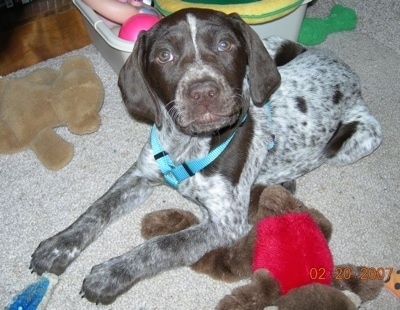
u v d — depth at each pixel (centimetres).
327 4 116
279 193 68
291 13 94
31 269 71
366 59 105
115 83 98
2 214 78
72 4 100
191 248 70
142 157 77
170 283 71
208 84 58
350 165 88
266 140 74
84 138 89
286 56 86
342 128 85
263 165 78
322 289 61
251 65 67
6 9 98
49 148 83
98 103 88
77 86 86
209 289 71
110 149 88
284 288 62
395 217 81
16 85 85
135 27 88
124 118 92
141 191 79
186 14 64
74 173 84
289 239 64
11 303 66
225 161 71
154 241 70
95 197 82
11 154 86
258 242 65
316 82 81
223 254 70
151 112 67
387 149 90
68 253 71
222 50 63
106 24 94
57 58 103
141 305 69
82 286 68
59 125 88
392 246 78
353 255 76
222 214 71
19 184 82
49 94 86
